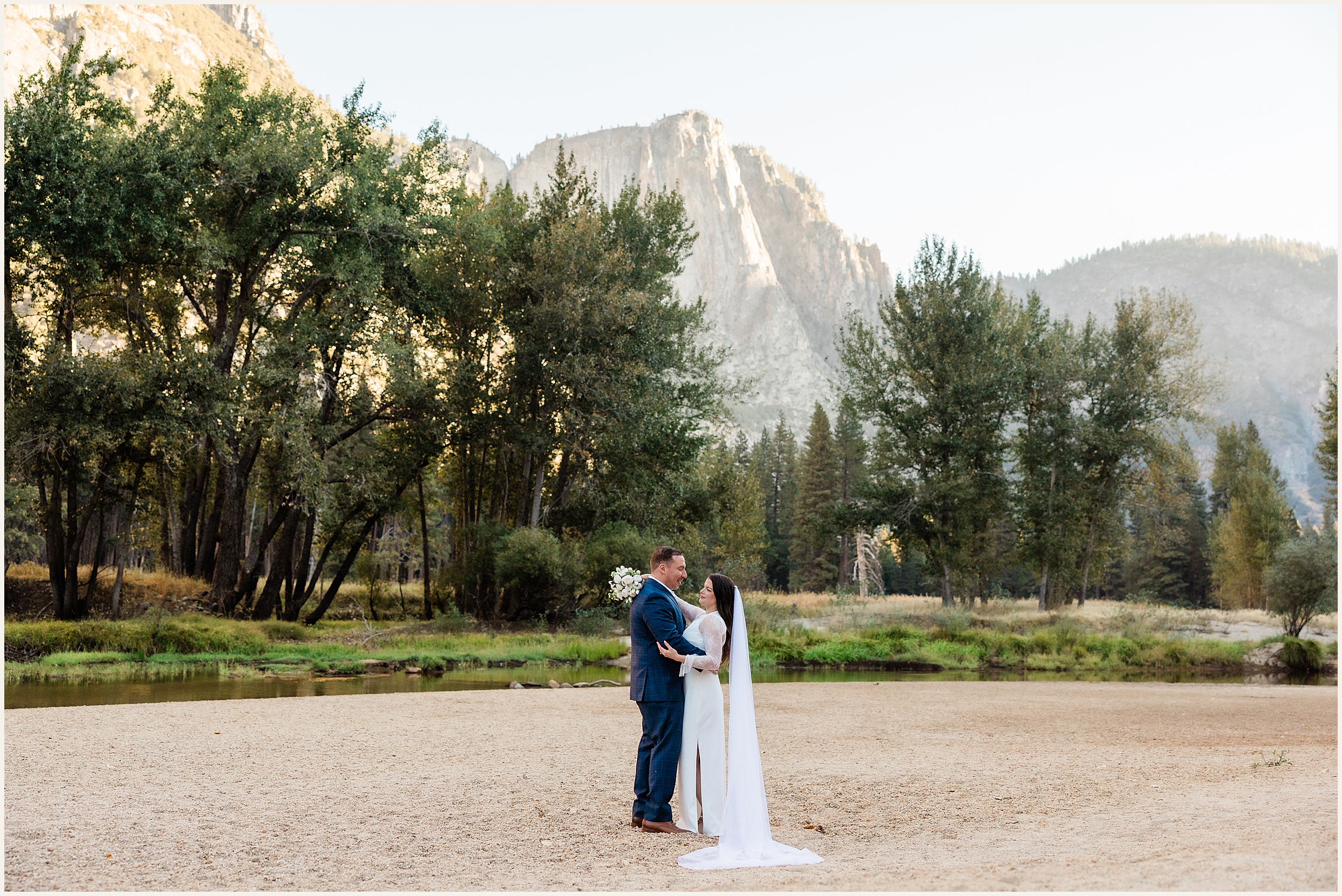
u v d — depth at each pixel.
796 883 4.55
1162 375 42.75
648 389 34.00
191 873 4.94
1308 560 31.53
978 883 4.24
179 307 31.59
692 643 6.36
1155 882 4.00
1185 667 27.31
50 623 23.23
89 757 8.70
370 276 27.80
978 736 11.38
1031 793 7.43
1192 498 72.56
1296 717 14.00
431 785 7.65
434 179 32.38
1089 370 43.19
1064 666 26.98
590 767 8.70
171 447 26.05
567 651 25.78
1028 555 42.91
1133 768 8.77
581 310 31.81
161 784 7.50
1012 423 44.19
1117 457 42.47
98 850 5.44
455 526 38.97
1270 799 6.52
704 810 6.32
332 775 8.08
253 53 195.75
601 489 35.69
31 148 22.56
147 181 24.23
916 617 34.16
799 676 23.20
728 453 43.41
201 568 32.28
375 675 21.09
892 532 41.81
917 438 40.72
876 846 5.66
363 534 33.44
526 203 35.50
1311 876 3.97
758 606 33.03
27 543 33.06
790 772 8.59
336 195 28.64
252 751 9.32
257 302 31.33
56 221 22.41
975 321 41.25
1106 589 79.12
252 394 27.69
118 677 19.28
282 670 21.27
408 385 29.44
